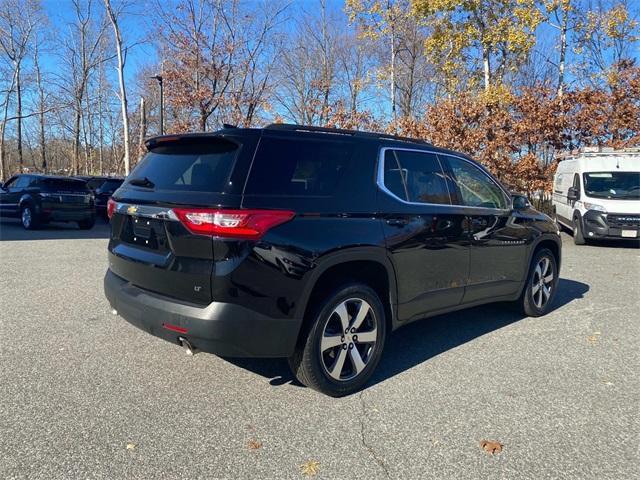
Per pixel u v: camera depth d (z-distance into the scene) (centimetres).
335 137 382
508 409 353
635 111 1861
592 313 606
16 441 296
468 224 464
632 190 1227
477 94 2059
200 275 317
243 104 2478
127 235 380
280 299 326
